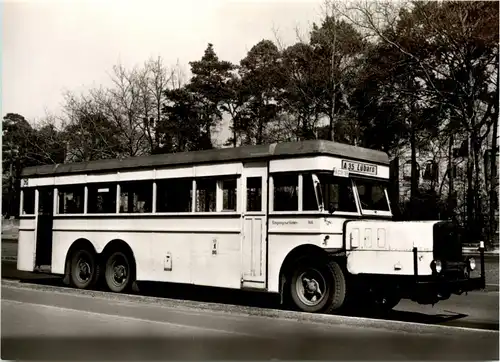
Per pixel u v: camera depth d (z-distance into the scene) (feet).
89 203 48.26
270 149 37.37
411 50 74.69
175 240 42.06
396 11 76.79
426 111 81.25
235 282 38.24
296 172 35.99
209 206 40.32
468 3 69.87
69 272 49.14
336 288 34.09
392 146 87.51
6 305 39.27
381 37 76.38
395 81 79.05
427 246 31.48
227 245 38.96
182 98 99.50
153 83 101.76
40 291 46.80
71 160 104.47
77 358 24.64
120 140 103.04
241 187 38.65
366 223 33.83
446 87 74.38
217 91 98.12
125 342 27.55
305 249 35.37
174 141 102.06
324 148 35.32
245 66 93.56
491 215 67.97
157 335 29.09
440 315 36.52
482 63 71.72
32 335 29.32
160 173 43.55
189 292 47.50
